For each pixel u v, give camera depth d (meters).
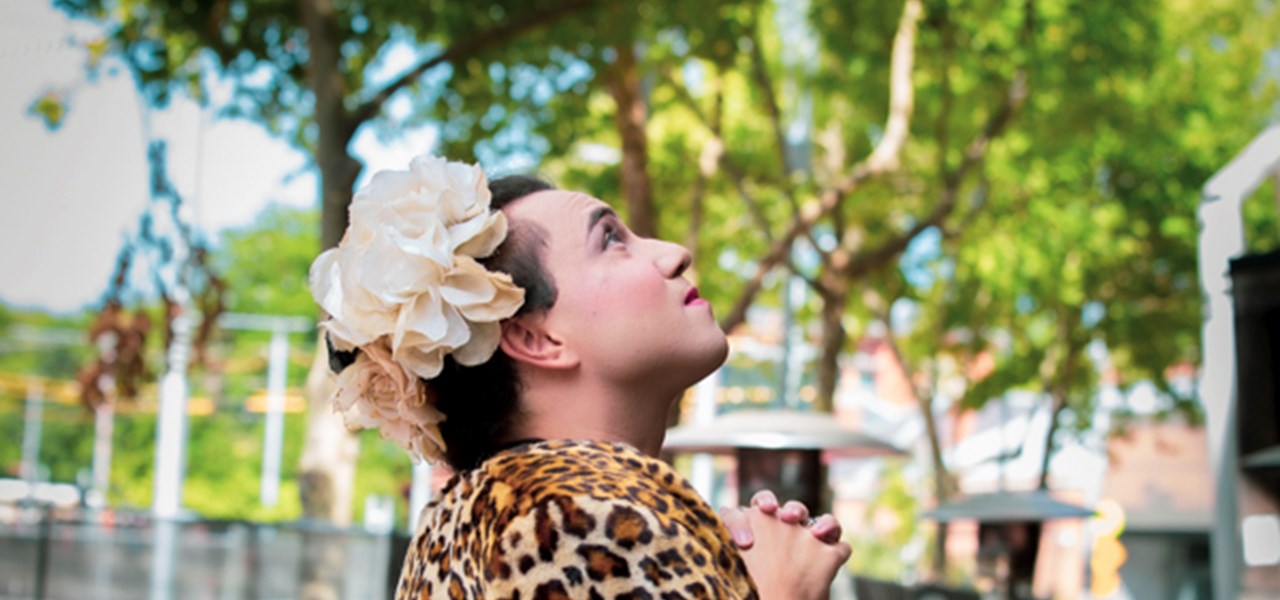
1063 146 18.52
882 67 16.53
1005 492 13.95
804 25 17.66
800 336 24.55
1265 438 8.07
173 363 12.68
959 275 22.97
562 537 1.68
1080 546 32.72
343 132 10.77
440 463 2.14
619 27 12.74
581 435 1.97
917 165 20.19
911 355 25.05
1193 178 20.95
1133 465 32.91
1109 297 22.05
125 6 11.53
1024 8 15.67
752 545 1.89
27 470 37.94
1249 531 8.25
